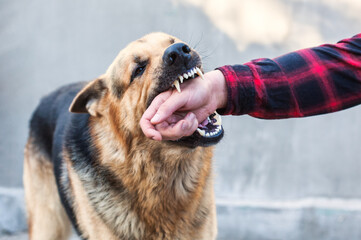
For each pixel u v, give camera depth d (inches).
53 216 152.6
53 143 142.7
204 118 81.3
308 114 79.3
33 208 156.3
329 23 217.2
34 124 164.1
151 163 102.7
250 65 80.8
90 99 112.9
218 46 227.5
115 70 106.6
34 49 243.1
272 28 223.8
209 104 79.4
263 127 221.6
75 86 159.5
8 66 244.8
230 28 227.1
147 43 102.5
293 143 218.2
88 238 113.3
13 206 222.1
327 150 214.2
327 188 212.7
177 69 85.6
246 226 202.8
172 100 76.7
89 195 108.3
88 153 111.3
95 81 112.0
